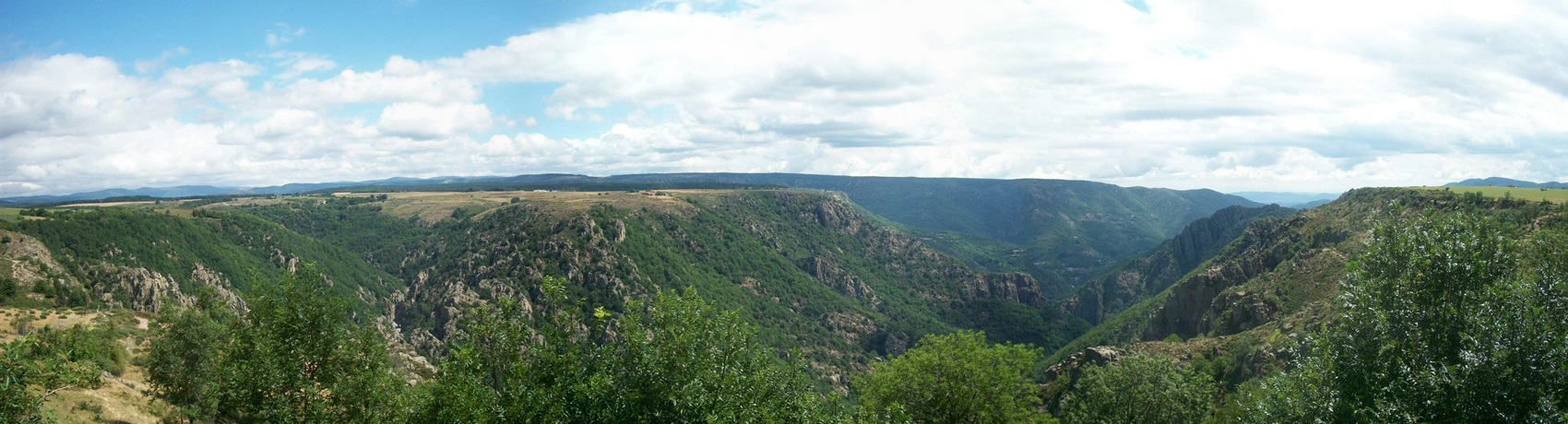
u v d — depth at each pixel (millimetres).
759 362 29156
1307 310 82500
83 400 39969
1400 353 23500
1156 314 137125
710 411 24328
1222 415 45219
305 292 29219
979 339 48406
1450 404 21391
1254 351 71688
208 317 43625
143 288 118938
